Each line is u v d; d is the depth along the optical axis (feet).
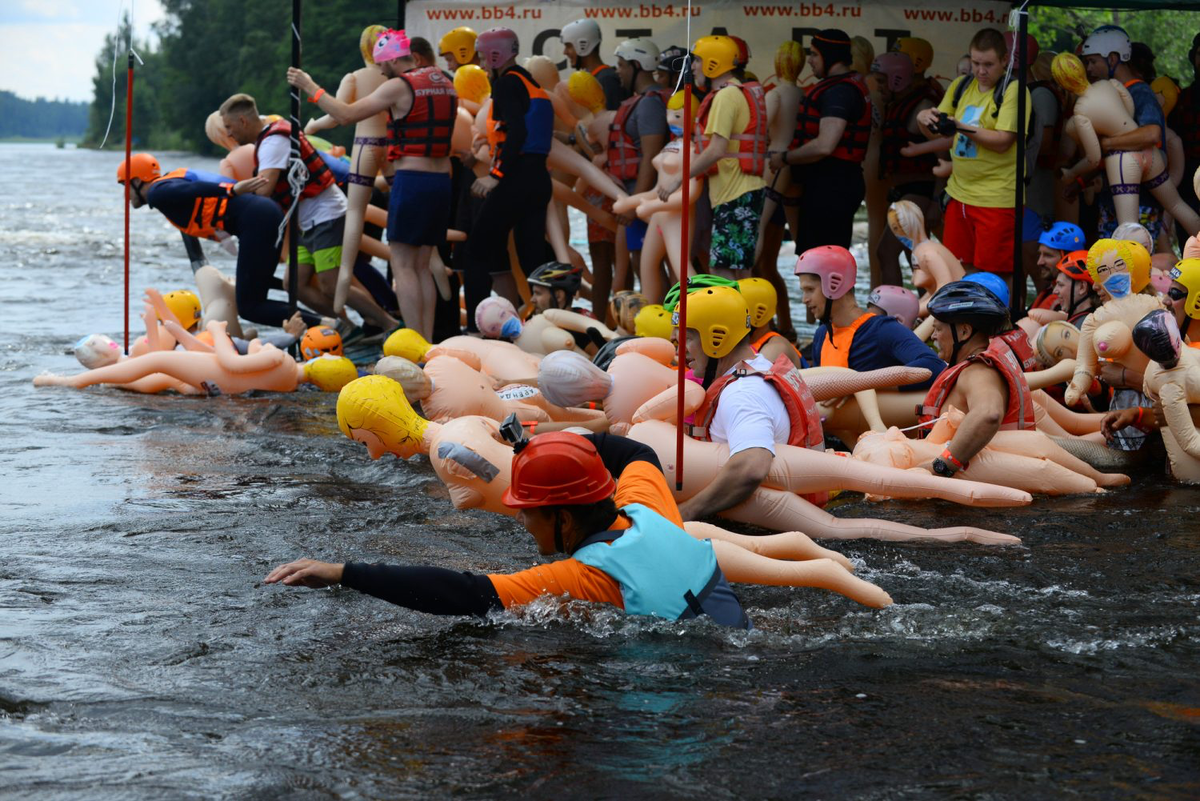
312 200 41.27
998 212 34.60
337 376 34.47
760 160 36.24
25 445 28.14
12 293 58.54
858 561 19.76
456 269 42.55
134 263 75.46
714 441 22.31
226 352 34.55
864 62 45.03
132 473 25.66
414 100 37.19
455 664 15.17
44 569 19.20
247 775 12.32
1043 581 18.58
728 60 35.53
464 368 25.59
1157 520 22.29
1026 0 32.71
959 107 34.83
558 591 15.75
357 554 20.13
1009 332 24.58
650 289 38.24
